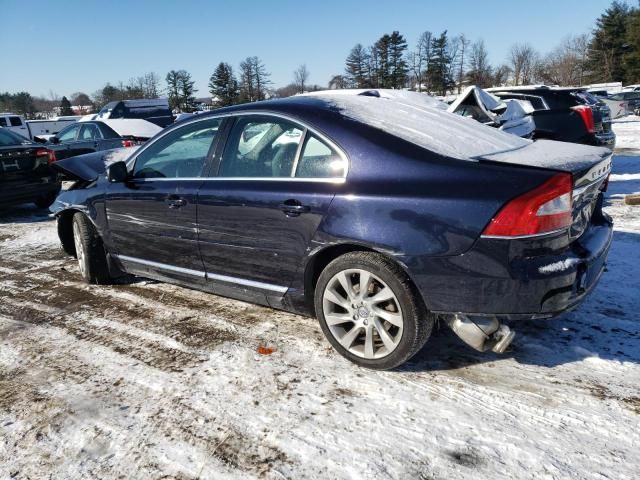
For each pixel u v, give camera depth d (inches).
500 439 91.4
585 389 104.9
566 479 81.6
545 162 104.9
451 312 102.7
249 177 130.1
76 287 181.5
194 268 145.5
